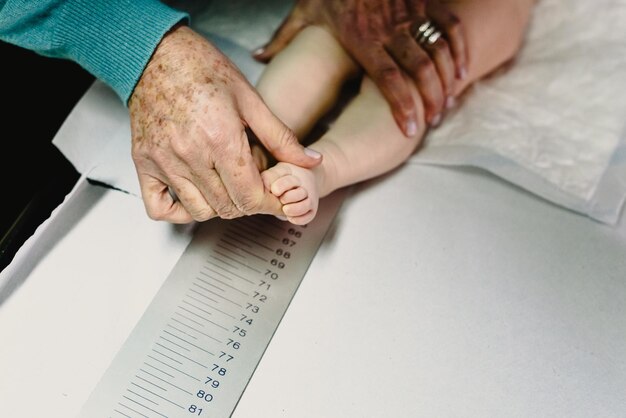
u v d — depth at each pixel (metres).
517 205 0.62
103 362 0.52
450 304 0.56
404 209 0.61
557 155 0.63
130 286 0.56
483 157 0.62
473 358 0.54
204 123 0.48
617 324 0.56
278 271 0.57
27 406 0.51
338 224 0.60
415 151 0.64
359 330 0.55
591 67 0.67
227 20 0.69
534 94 0.66
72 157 0.61
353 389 0.53
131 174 0.60
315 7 0.63
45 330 0.53
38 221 0.57
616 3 0.70
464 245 0.59
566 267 0.59
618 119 0.64
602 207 0.61
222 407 0.51
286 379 0.53
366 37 0.61
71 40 0.51
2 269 0.55
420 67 0.59
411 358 0.54
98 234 0.58
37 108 0.65
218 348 0.54
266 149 0.52
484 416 0.52
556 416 0.53
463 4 0.62
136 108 0.51
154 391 0.52
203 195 0.50
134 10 0.50
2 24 0.51
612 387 0.54
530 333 0.56
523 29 0.67
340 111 0.64
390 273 0.58
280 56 0.62
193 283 0.56
